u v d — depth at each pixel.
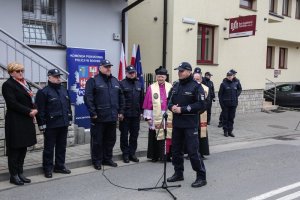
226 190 5.62
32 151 7.43
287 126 13.00
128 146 7.36
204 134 7.46
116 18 10.73
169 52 12.33
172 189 5.65
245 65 15.58
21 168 5.85
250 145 9.55
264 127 12.55
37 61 8.35
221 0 13.98
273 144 9.80
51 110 6.09
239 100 15.56
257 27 16.06
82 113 9.55
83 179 6.13
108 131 6.93
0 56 8.32
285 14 21.16
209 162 7.47
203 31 13.73
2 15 8.36
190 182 6.03
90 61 9.78
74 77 9.41
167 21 12.33
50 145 6.16
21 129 5.60
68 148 7.88
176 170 6.07
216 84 14.11
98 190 5.57
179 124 5.78
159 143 7.28
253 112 16.31
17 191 5.47
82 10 9.87
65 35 9.55
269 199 5.22
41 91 6.06
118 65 10.87
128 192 5.50
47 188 5.63
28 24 9.04
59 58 9.41
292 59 23.19
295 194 5.46
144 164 7.23
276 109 17.39
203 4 13.23
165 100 7.21
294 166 7.22
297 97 17.53
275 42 21.70
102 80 6.67
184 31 12.60
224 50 14.38
